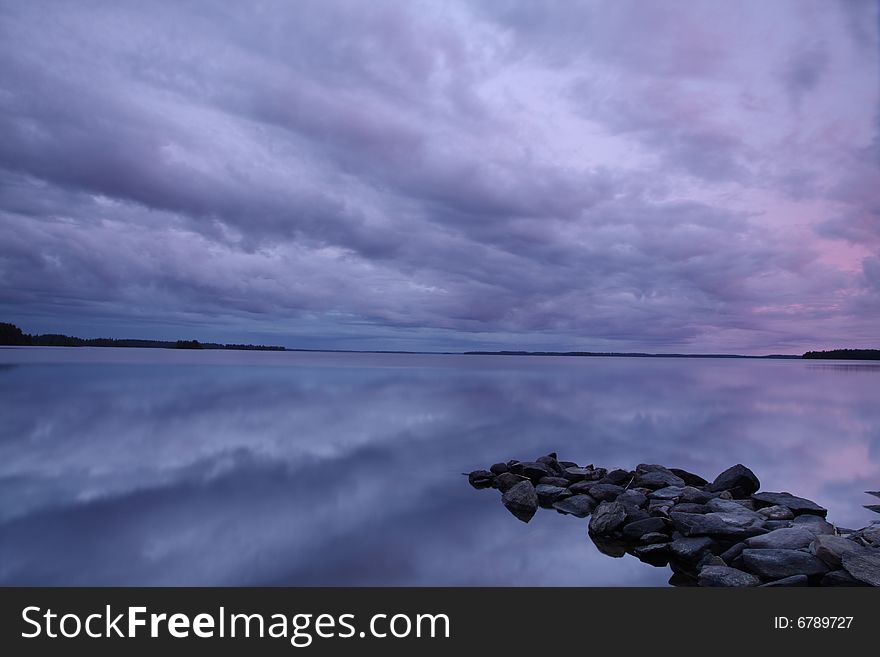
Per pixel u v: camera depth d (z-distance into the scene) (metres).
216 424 26.48
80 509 13.16
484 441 23.64
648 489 14.40
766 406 39.62
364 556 10.44
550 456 18.14
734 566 9.41
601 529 11.60
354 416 30.48
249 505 13.68
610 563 10.13
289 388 48.50
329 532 11.77
